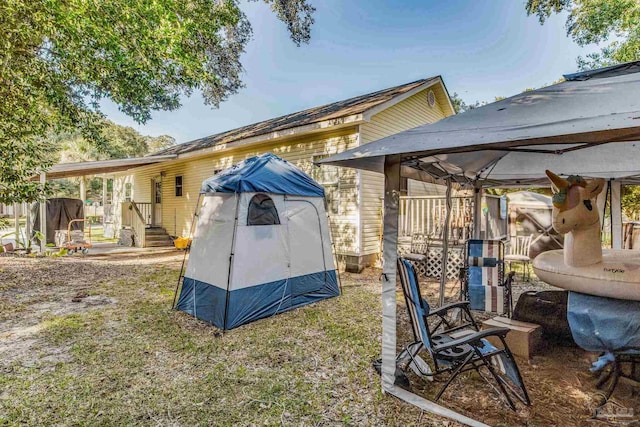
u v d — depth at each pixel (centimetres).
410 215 774
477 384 291
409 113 908
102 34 489
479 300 444
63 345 367
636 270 257
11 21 428
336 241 798
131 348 361
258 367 321
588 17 1099
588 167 469
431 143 216
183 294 494
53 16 443
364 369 315
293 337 394
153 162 1116
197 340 384
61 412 250
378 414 246
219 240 459
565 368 312
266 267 470
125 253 1070
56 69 559
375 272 761
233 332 409
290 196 520
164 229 1307
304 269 527
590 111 200
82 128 677
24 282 645
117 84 625
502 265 463
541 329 346
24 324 430
